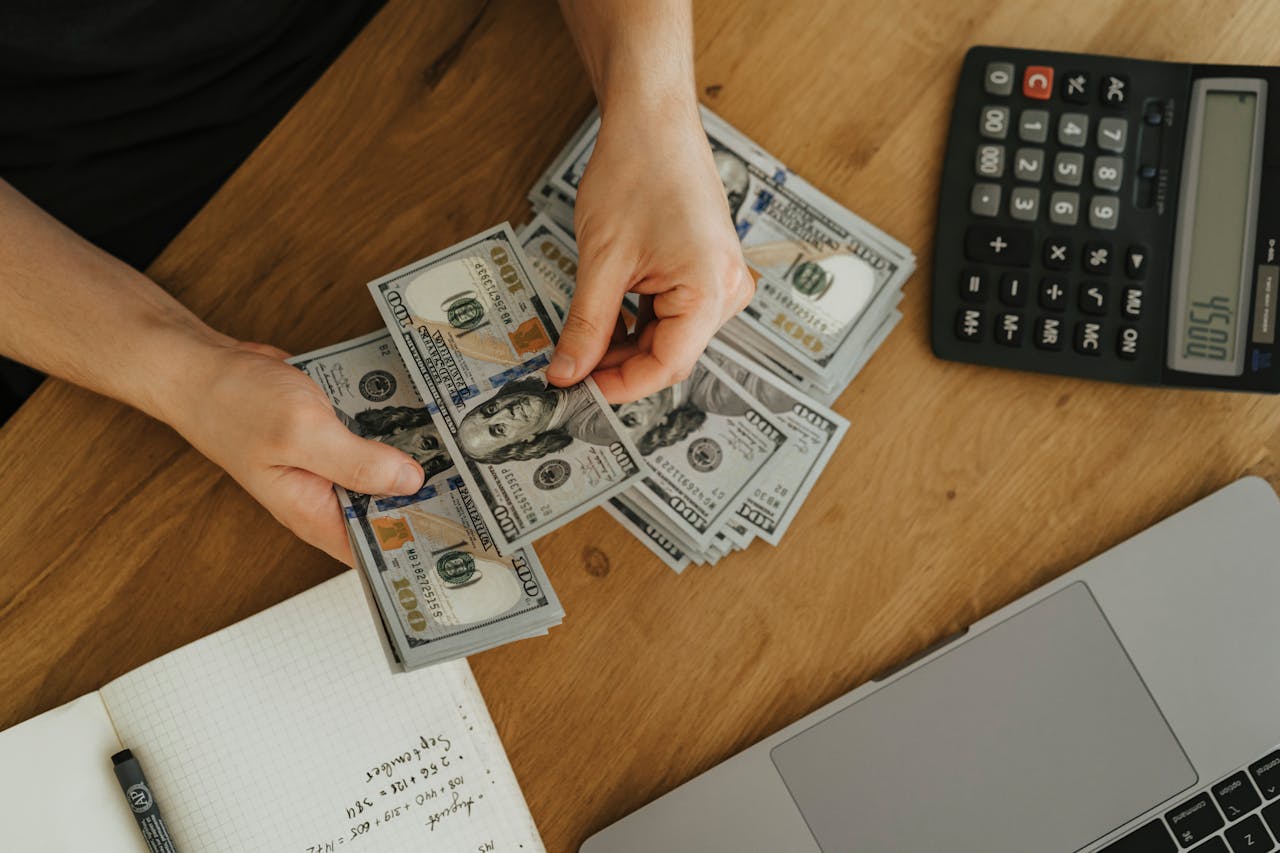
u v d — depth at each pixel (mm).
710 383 760
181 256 743
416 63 768
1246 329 732
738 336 775
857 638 733
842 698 715
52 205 915
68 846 673
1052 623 722
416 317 715
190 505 722
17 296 691
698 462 742
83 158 902
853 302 765
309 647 709
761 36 792
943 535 746
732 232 702
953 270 761
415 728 707
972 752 705
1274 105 744
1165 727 706
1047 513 749
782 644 731
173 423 694
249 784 691
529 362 710
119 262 724
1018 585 740
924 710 711
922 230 782
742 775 705
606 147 700
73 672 706
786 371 777
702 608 731
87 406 722
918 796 700
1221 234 741
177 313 715
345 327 749
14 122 853
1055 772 701
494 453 689
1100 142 752
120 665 710
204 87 909
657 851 699
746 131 789
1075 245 750
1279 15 792
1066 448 756
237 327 743
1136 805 697
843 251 772
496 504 677
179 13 845
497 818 704
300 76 952
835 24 795
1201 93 754
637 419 750
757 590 736
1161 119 755
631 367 702
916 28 795
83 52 816
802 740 709
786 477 744
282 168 755
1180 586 725
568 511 677
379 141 761
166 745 690
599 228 692
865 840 695
